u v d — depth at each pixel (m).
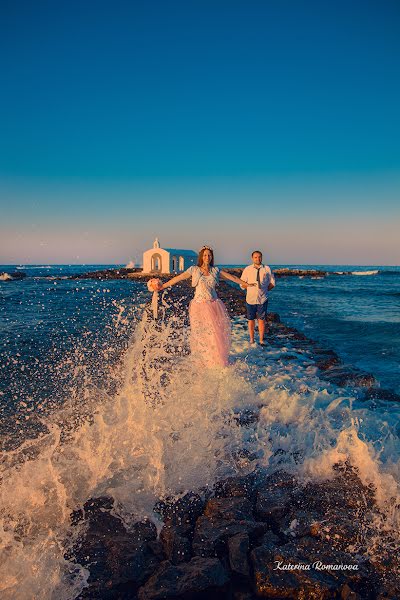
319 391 5.70
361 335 11.84
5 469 3.48
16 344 8.93
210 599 2.29
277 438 3.96
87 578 2.35
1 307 17.06
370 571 2.37
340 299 25.50
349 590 2.23
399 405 5.33
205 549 2.56
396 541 2.58
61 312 15.34
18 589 2.26
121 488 3.16
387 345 10.22
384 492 3.02
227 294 23.67
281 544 2.62
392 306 20.64
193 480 3.28
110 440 3.86
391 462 3.39
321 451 3.71
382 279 60.19
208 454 3.63
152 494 3.12
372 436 4.13
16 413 4.88
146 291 27.91
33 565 2.42
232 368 6.63
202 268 6.86
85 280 49.38
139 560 2.48
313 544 2.57
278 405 4.80
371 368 7.80
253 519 2.83
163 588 2.26
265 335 10.79
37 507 2.96
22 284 39.97
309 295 29.28
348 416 4.69
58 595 2.24
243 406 4.89
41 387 5.90
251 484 3.27
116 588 2.31
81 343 9.08
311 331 12.70
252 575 2.39
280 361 7.64
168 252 57.72
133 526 2.80
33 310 15.93
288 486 3.21
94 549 2.59
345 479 3.27
